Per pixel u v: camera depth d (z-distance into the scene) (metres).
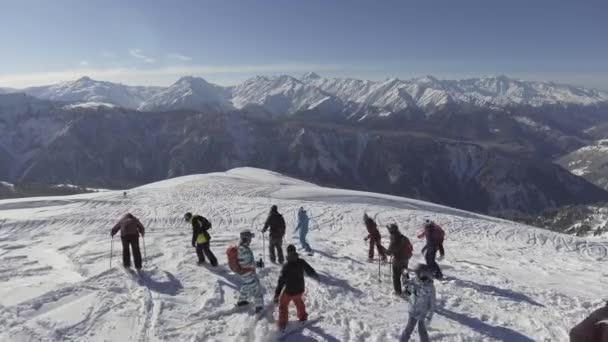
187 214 14.06
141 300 10.57
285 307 9.08
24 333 8.75
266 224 14.40
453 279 13.38
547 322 10.01
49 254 16.28
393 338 8.83
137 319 9.54
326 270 13.74
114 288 11.46
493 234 25.48
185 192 39.03
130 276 12.50
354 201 39.38
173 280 12.23
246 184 45.72
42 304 10.30
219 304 10.47
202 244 13.67
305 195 40.38
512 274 14.80
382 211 31.28
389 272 13.73
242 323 9.40
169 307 10.21
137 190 40.56
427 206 41.94
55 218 25.27
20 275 13.25
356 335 8.90
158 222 24.59
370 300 11.02
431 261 13.38
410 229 25.58
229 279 12.39
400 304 10.80
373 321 9.66
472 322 9.90
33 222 24.08
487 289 12.47
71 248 17.33
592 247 22.69
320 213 29.28
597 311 5.79
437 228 13.63
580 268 16.25
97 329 9.07
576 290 12.97
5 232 21.77
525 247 21.61
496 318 10.23
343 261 15.10
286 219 26.69
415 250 18.41
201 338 8.67
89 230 21.95
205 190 40.56
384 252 15.21
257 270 13.23
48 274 13.40
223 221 25.38
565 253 20.55
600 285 13.66
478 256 18.00
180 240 18.55
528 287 12.92
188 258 14.77
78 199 33.75
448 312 10.49
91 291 11.22
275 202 33.41
